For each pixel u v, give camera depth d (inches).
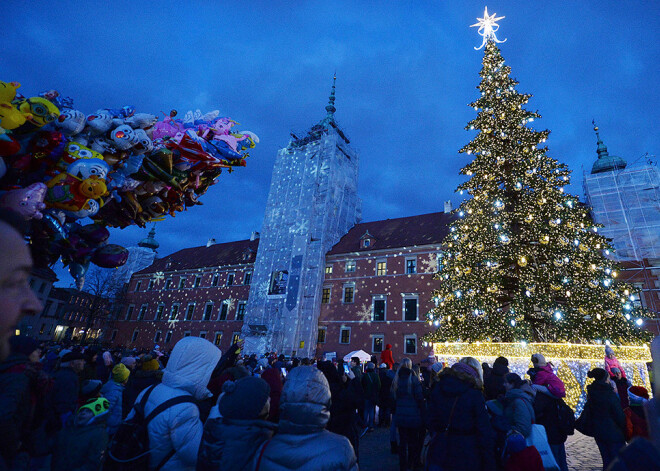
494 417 184.2
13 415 88.4
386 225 1648.6
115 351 866.1
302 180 1684.3
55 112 154.9
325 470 78.6
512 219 668.7
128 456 100.0
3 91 142.5
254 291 1595.7
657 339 52.5
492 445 142.6
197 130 223.5
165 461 101.0
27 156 154.9
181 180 220.7
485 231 665.0
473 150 785.6
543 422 206.2
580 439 399.5
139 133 183.6
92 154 167.3
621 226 1105.4
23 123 147.2
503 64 846.5
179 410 104.6
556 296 624.7
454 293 689.0
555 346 604.1
